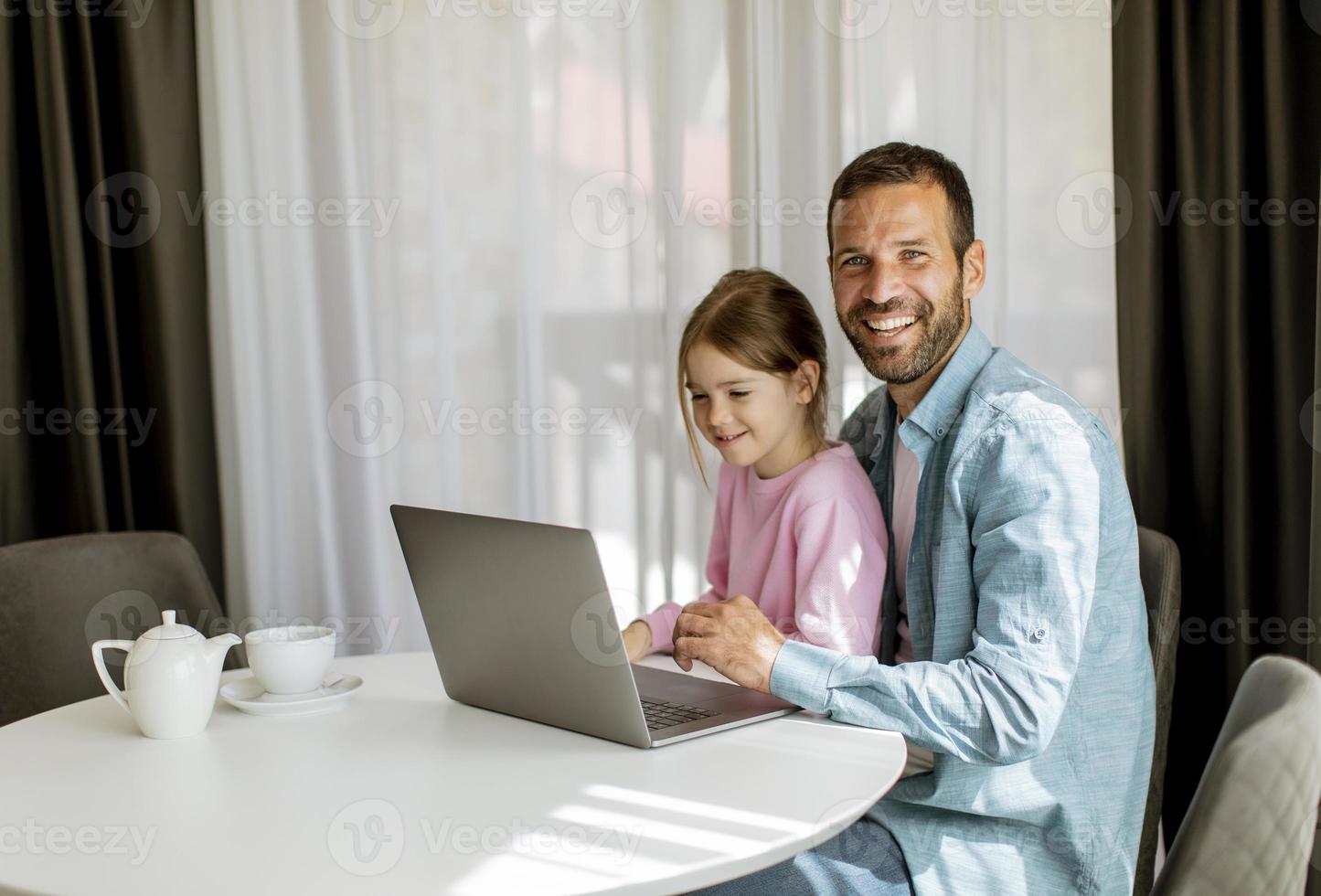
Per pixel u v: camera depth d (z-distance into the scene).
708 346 1.67
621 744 1.24
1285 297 1.90
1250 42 1.93
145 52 2.26
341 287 2.41
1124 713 1.41
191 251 2.32
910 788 1.39
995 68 2.25
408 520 1.36
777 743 1.24
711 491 2.49
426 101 2.41
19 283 2.21
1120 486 1.44
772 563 1.61
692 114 2.42
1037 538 1.30
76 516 2.27
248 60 2.34
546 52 2.44
